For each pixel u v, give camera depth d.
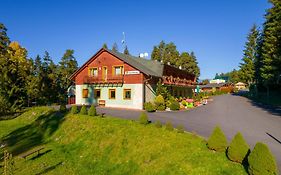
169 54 97.88
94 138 21.08
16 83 34.41
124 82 38.34
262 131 20.50
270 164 10.84
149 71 39.78
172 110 35.16
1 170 16.88
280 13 44.59
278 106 42.16
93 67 42.09
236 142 13.16
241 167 12.56
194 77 65.38
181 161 14.32
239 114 31.47
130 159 16.66
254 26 75.00
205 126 22.47
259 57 67.31
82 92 43.19
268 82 53.22
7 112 33.78
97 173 16.20
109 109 35.62
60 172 16.77
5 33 55.66
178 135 17.80
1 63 33.66
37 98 50.97
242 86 135.25
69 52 70.88
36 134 25.98
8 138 25.36
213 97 71.69
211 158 13.88
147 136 18.45
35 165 17.95
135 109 36.44
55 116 29.02
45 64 64.44
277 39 45.00
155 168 14.68
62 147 21.41
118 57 38.97
